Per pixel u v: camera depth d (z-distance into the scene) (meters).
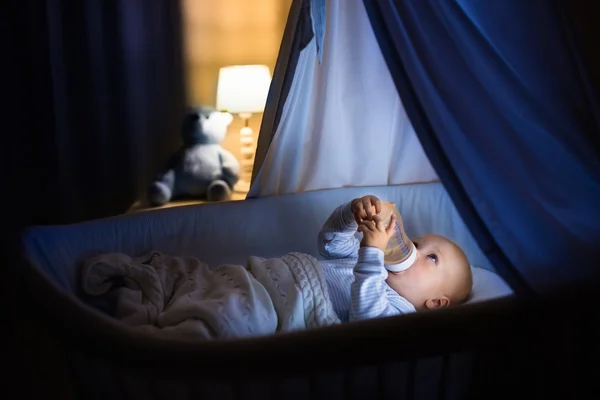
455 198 1.10
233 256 1.72
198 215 1.67
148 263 1.46
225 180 2.47
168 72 2.44
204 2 2.45
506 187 1.13
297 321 1.32
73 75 2.24
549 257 1.13
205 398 1.02
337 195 1.89
